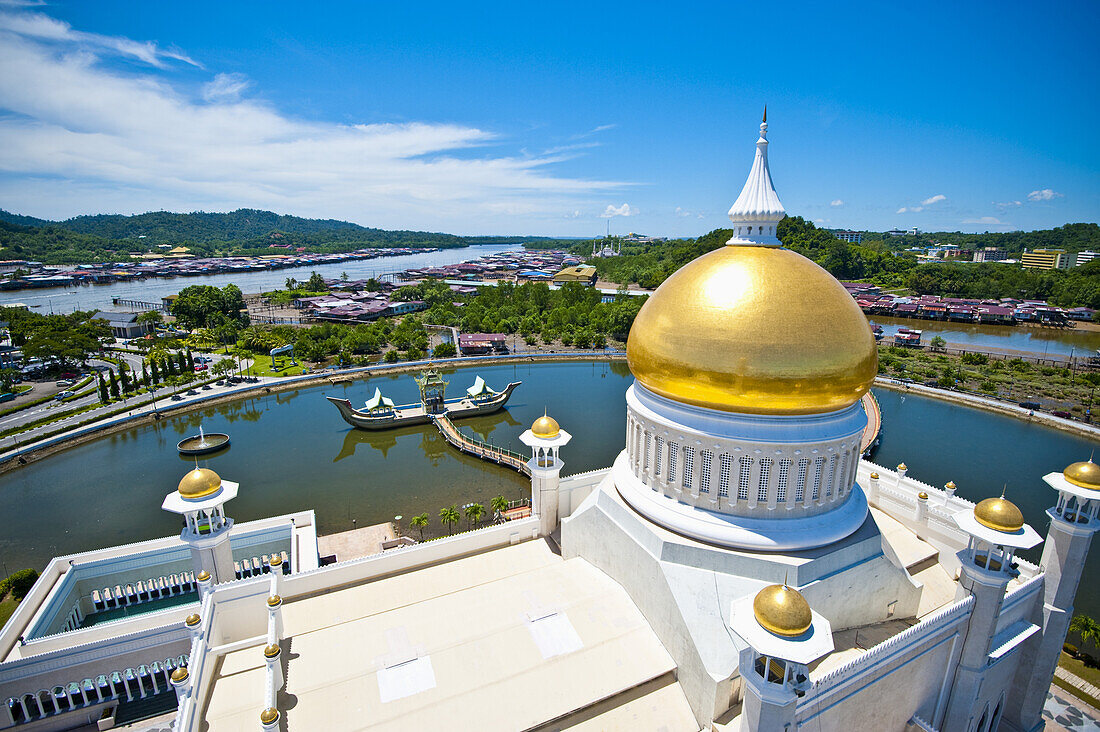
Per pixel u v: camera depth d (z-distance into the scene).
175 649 39.41
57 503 72.50
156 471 81.94
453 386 124.81
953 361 142.38
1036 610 34.34
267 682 24.84
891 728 28.59
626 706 26.55
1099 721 36.75
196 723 25.14
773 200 32.22
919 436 94.75
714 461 30.27
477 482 78.75
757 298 28.42
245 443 93.06
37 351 123.94
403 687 26.45
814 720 24.17
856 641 30.33
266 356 146.25
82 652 37.25
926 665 28.86
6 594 51.47
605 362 147.12
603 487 36.59
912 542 39.28
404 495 74.69
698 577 28.91
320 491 75.88
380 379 130.12
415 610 31.84
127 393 112.38
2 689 35.94
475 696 26.00
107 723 37.28
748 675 21.23
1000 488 75.81
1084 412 103.94
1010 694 35.94
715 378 28.41
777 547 29.11
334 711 25.20
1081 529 31.89
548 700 25.98
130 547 49.09
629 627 30.42
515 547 39.44
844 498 32.09
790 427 29.25
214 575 35.81
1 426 95.12
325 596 33.69
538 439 40.03
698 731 25.83
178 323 179.38
